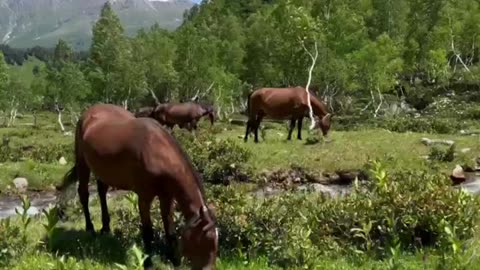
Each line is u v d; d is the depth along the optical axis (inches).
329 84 2484.0
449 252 337.4
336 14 2372.0
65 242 384.2
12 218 569.3
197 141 844.6
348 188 727.1
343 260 345.1
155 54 3137.3
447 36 2854.3
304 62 2309.3
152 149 336.2
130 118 378.3
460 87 2551.7
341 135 1049.5
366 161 785.6
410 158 825.5
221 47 3090.6
